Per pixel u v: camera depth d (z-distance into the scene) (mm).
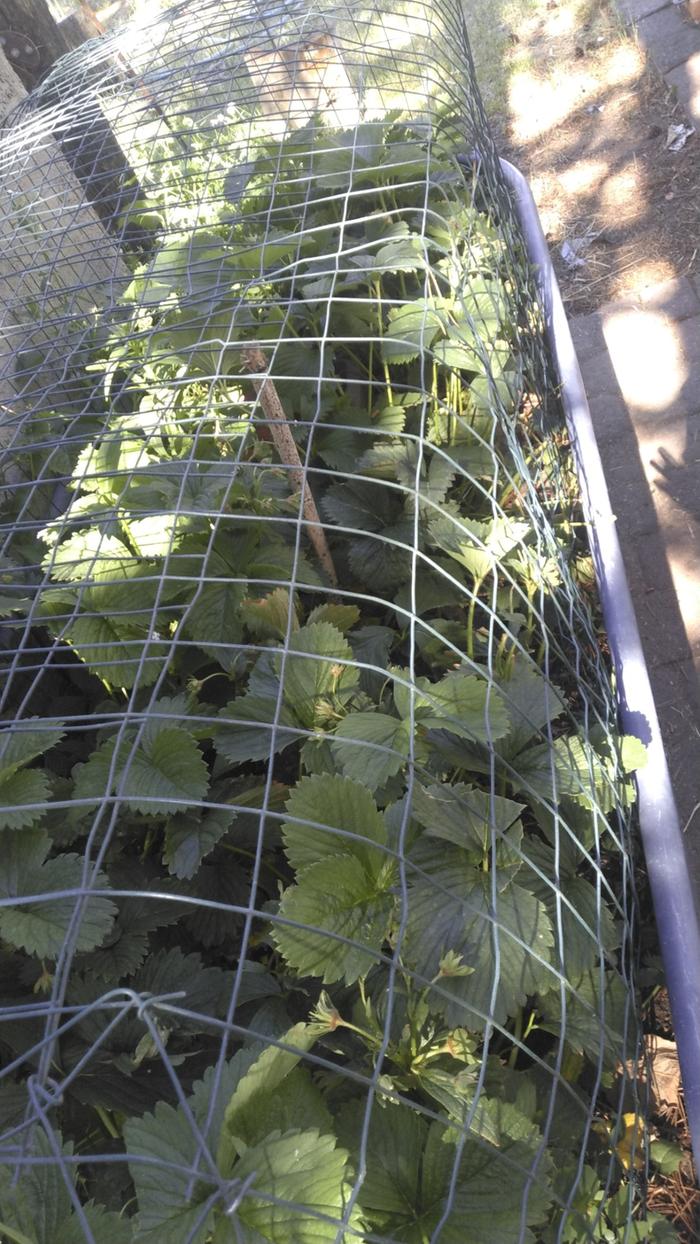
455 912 982
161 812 1120
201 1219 610
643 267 3238
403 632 1446
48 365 1812
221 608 1356
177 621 1354
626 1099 1104
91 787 1165
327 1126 816
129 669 1319
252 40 2055
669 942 1175
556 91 4129
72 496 2010
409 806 886
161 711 1229
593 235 3430
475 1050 957
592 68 4148
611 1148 961
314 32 2131
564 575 1495
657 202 3439
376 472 1564
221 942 1187
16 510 1851
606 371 2980
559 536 1733
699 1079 1061
